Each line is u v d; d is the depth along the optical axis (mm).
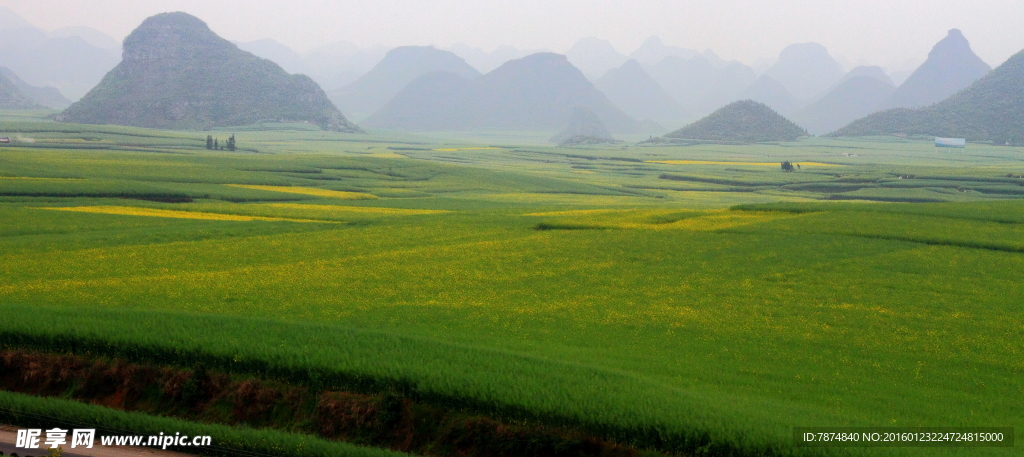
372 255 62469
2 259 56281
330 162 189375
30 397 28297
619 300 47156
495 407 26547
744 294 49156
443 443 26125
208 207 96938
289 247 65875
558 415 25812
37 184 105562
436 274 54844
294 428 27484
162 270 54219
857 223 76688
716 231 74625
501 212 99000
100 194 106250
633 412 25688
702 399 27656
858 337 39094
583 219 84812
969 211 83312
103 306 41906
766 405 27922
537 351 35188
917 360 35344
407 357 31141
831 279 53750
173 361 30766
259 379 29453
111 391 30047
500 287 50844
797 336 39188
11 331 32188
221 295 46219
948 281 52969
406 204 122250
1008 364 34656
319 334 34250
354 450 24938
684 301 47062
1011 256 61562
